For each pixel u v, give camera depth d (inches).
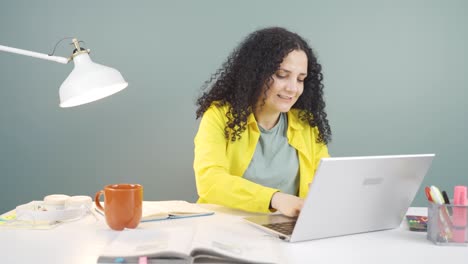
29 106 92.5
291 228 45.0
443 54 98.7
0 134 92.2
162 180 95.5
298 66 62.4
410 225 47.8
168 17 93.8
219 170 57.8
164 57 94.1
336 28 96.8
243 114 62.5
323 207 41.4
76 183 94.0
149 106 94.5
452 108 99.4
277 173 64.4
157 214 49.3
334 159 39.8
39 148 93.1
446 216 41.9
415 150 99.4
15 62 91.7
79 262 35.9
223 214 52.6
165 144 95.2
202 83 94.7
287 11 95.8
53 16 91.8
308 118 68.5
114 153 94.4
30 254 37.7
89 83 46.7
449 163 100.0
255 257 35.7
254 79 63.3
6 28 91.1
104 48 92.8
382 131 98.7
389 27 97.6
